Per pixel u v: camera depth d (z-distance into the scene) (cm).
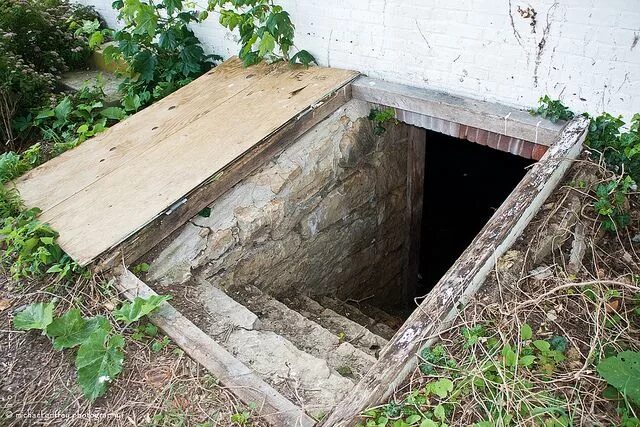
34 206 306
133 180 317
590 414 189
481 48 321
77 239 279
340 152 383
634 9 257
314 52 409
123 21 563
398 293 552
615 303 233
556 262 256
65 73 557
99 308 258
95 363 225
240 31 414
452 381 202
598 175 290
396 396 202
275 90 386
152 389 223
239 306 283
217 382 223
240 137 341
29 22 519
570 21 280
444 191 533
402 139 436
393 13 347
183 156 332
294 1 394
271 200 342
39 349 243
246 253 338
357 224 436
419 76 361
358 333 336
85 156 346
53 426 212
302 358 247
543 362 208
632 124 283
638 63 269
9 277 280
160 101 399
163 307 259
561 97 305
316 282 423
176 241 302
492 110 328
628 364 192
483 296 234
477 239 247
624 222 272
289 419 204
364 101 391
